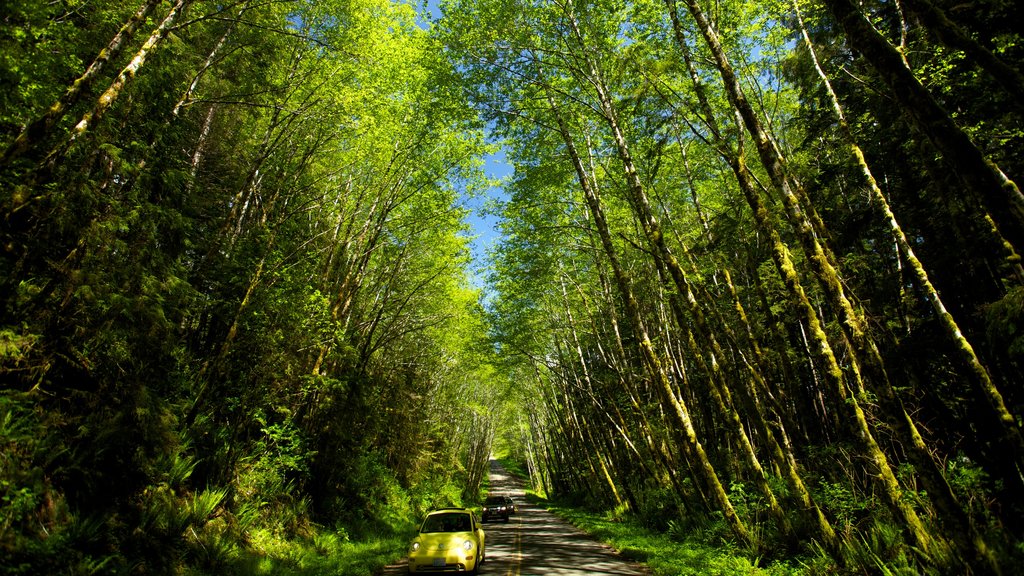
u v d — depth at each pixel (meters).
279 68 11.94
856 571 6.70
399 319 22.47
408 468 24.56
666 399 10.90
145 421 6.61
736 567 8.36
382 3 12.90
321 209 15.71
